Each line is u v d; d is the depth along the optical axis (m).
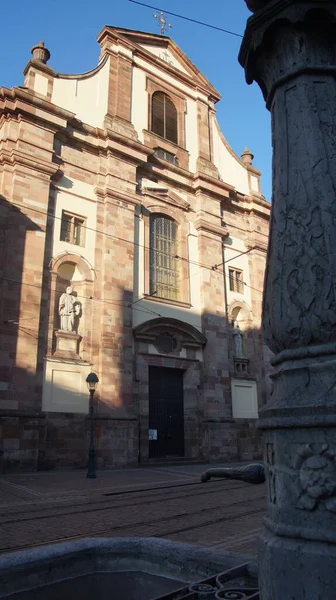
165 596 3.15
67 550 4.06
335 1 2.83
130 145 24.42
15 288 19.06
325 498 2.14
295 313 2.55
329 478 2.13
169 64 29.03
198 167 28.25
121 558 4.30
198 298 25.95
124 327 21.88
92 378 17.41
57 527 8.27
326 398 2.24
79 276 21.77
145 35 28.31
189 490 13.52
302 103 2.90
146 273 23.92
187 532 7.94
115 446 19.86
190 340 24.38
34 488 13.41
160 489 13.67
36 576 3.81
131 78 26.81
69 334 20.41
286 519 2.27
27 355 18.70
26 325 18.97
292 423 2.27
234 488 13.97
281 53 3.05
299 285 2.58
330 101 2.88
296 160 2.83
